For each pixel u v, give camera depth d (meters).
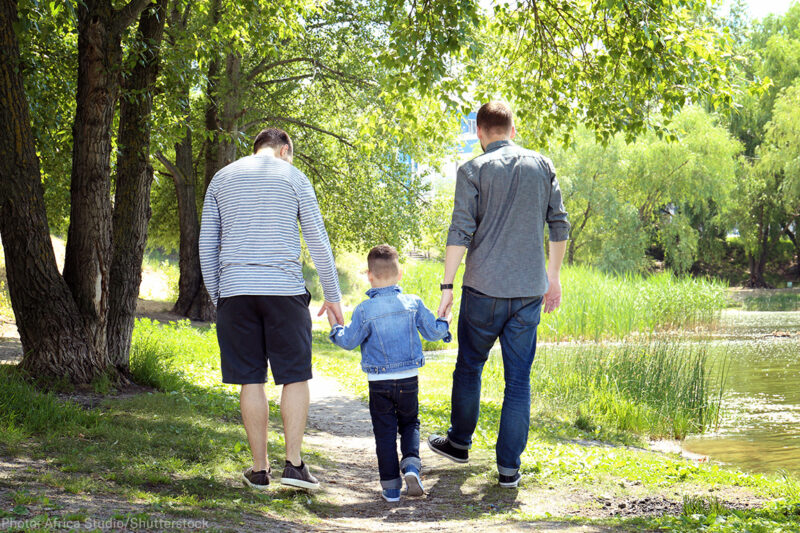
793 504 3.95
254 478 3.68
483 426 6.95
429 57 6.93
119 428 4.67
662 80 7.66
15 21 6.08
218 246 3.63
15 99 6.14
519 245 3.92
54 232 19.48
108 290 6.86
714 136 38.78
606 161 38.50
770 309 31.19
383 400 4.05
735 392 11.16
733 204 40.50
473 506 3.79
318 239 3.73
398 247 19.08
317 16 16.86
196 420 5.50
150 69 7.57
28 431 4.23
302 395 3.64
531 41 9.14
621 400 9.11
